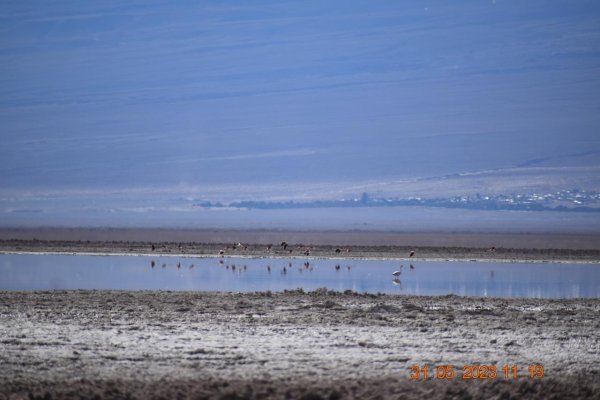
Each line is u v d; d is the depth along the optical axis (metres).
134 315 112.81
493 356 89.69
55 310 116.75
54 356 86.06
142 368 81.88
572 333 103.94
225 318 110.94
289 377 79.06
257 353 88.75
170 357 86.38
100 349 89.62
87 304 124.12
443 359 87.69
